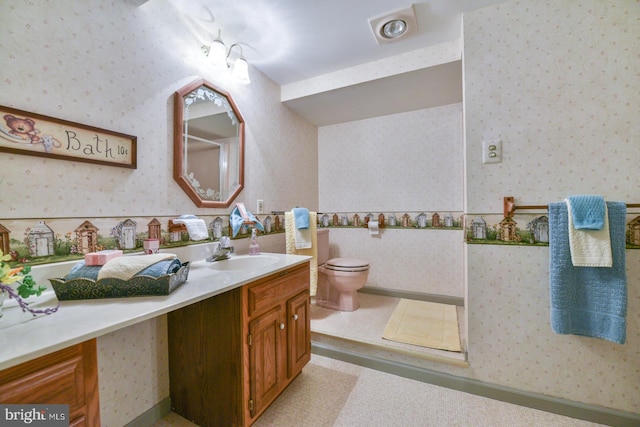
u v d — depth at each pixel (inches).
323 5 56.1
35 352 21.8
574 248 46.9
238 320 44.6
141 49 49.7
